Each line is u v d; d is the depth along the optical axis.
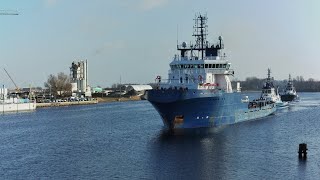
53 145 99.69
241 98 132.38
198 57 125.69
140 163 76.88
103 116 181.62
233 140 98.69
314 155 82.81
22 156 86.75
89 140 106.00
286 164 75.06
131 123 145.62
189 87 115.56
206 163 76.00
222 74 125.38
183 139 99.88
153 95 106.00
